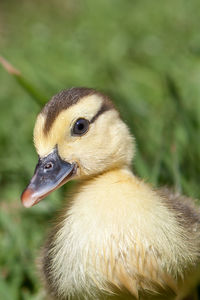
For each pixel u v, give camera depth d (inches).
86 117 41.8
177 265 41.1
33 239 44.4
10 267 43.7
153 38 61.4
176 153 44.5
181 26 64.9
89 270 40.8
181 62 51.6
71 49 61.2
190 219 41.7
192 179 44.9
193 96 48.4
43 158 41.7
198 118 46.8
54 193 44.8
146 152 46.1
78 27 71.0
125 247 40.7
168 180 44.6
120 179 41.4
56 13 83.5
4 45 67.7
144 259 40.8
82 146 41.8
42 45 63.6
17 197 46.0
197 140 45.4
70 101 41.8
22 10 86.3
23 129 48.4
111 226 40.8
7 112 50.0
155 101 49.3
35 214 45.1
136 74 51.3
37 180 41.6
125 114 45.2
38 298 42.8
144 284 40.9
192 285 42.1
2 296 42.6
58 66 54.5
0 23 81.5
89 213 41.0
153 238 40.8
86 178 42.1
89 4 79.6
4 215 44.3
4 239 44.3
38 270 42.4
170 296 41.3
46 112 41.9
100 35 65.3
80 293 41.1
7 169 46.9
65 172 41.7
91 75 51.5
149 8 73.4
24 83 44.3
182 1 72.6
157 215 41.0
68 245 41.1
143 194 41.1
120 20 70.6
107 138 42.0
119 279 40.8
